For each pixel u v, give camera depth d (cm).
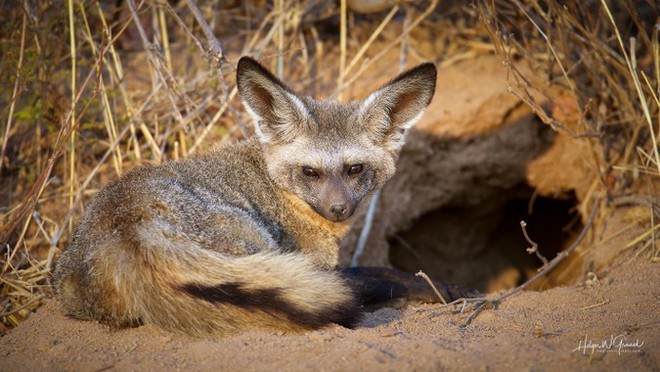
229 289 654
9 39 1073
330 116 855
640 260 949
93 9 1174
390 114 868
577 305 807
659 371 600
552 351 639
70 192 997
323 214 821
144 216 693
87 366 644
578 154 1248
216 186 795
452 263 1494
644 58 1204
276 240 820
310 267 714
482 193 1362
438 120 1252
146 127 1091
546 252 1485
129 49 1308
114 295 690
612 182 1126
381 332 694
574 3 1086
